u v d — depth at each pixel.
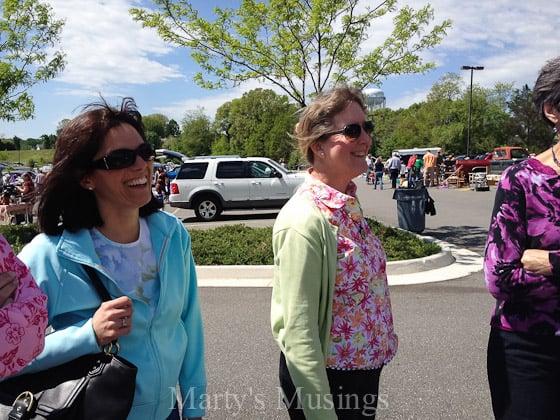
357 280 1.77
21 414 1.32
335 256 1.74
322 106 1.85
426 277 6.64
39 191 1.60
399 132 69.12
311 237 1.71
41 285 1.52
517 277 1.68
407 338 4.43
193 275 1.94
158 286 1.71
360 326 1.78
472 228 10.97
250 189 13.96
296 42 8.45
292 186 13.97
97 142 1.56
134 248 1.69
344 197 1.78
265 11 8.36
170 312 1.71
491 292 1.77
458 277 6.64
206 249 7.47
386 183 31.16
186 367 1.91
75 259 1.55
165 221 1.80
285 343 1.73
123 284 1.63
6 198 15.13
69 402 1.33
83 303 1.56
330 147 1.85
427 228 11.09
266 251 7.31
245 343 4.36
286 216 1.78
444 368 3.79
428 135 65.19
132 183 1.61
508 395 1.79
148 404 1.62
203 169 14.04
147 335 1.65
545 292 1.66
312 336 1.69
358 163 1.88
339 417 1.82
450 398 3.32
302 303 1.70
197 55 8.84
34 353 1.28
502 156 26.64
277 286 1.85
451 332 4.57
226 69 8.98
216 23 8.62
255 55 8.77
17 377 1.44
